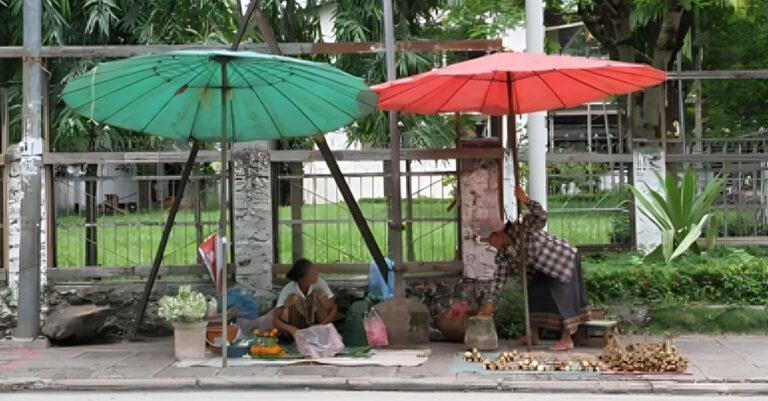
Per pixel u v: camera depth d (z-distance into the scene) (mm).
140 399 7617
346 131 12703
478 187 10398
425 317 9758
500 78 9281
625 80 9297
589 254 11688
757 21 15844
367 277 10523
